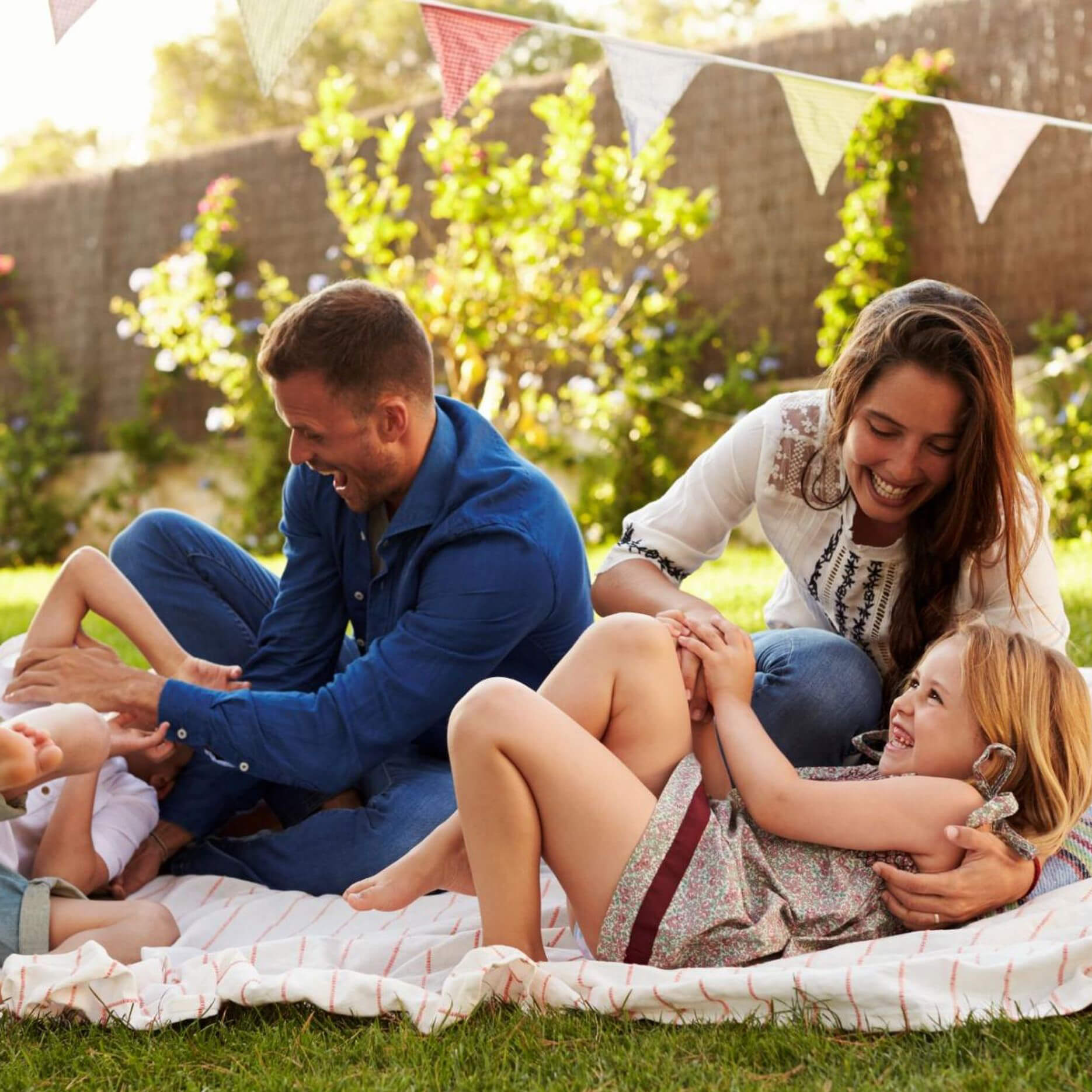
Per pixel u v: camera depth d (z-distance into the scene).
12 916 1.90
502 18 2.20
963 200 6.33
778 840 1.86
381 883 1.88
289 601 2.51
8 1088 1.53
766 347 6.75
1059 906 1.78
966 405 1.92
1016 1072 1.42
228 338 7.70
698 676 2.03
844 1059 1.48
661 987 1.62
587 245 7.19
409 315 2.26
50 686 2.21
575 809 1.75
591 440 6.99
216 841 2.39
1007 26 6.25
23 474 8.36
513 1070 1.51
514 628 2.25
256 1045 1.60
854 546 2.19
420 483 2.28
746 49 6.82
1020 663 1.85
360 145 7.75
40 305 8.57
